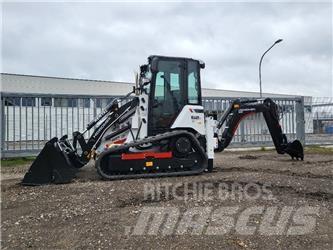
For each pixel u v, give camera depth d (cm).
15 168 1048
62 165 721
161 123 811
